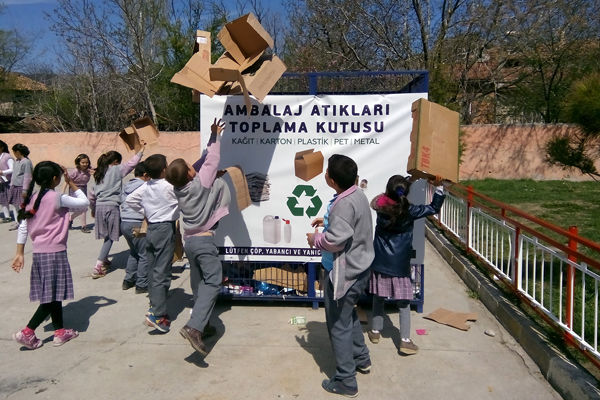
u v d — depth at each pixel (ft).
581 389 11.00
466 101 59.26
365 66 54.49
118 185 21.22
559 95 61.77
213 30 67.72
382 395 11.87
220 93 16.39
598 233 27.12
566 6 56.39
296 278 17.43
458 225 24.70
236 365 13.29
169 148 61.05
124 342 14.75
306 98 16.31
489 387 12.25
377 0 53.31
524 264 17.74
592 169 20.53
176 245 15.74
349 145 16.39
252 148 16.52
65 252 14.46
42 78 87.30
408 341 13.87
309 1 54.85
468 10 53.88
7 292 19.36
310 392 11.97
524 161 53.16
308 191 16.57
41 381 12.46
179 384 12.33
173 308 17.65
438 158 13.96
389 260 13.62
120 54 67.05
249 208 16.76
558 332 13.80
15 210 33.99
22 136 64.90
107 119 72.74
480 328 15.89
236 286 17.83
